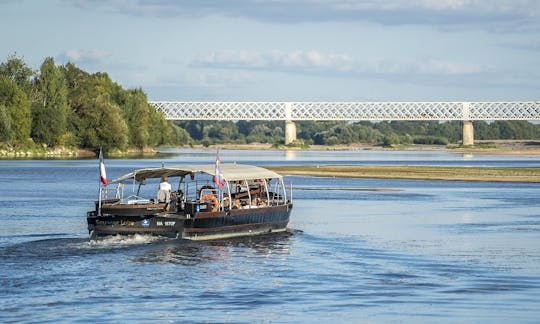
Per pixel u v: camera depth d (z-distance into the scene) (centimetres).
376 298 4750
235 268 5547
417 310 4500
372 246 6531
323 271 5481
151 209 6212
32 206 9544
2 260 5684
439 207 9794
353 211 9231
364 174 16438
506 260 5925
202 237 6425
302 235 7094
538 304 4634
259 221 6938
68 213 8744
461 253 6231
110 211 6247
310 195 11494
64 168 18588
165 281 5138
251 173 7062
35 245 6209
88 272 5350
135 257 5819
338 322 4272
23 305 4538
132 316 4350
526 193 12112
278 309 4503
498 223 8138
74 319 4278
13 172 16912
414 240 6888
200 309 4497
